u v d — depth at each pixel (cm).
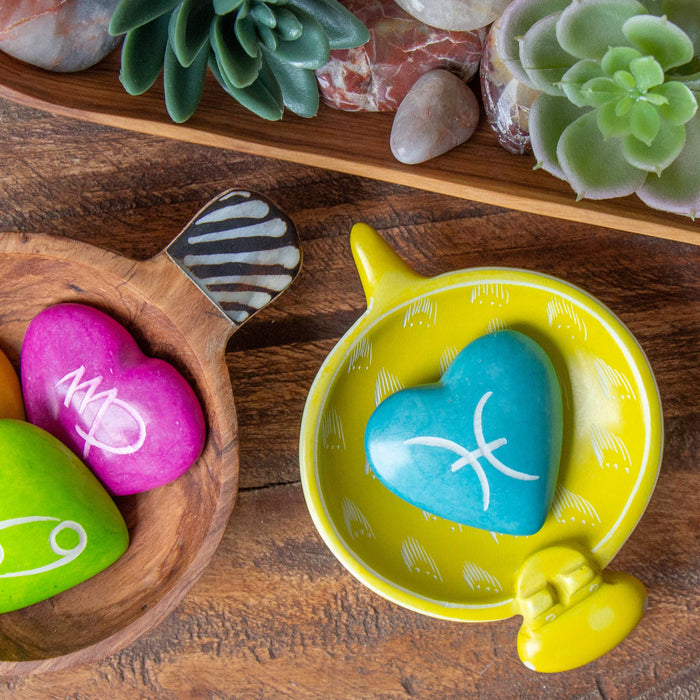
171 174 36
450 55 33
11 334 35
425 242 36
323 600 36
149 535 34
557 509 34
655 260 36
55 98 32
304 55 30
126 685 36
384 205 36
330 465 34
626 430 34
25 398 34
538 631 33
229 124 33
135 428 33
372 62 33
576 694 36
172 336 34
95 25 32
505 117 32
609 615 33
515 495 33
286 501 36
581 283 36
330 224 36
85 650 32
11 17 31
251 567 36
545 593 33
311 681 36
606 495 34
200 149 35
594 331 33
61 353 33
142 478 34
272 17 30
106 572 34
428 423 33
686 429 36
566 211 33
